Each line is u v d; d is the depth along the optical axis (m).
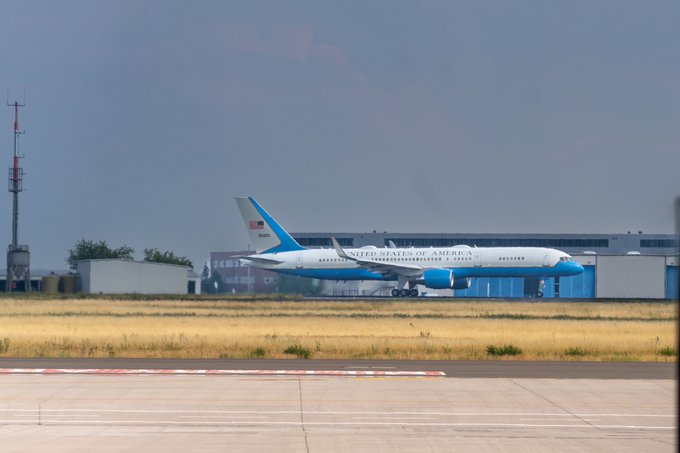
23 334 196.12
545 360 156.38
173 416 96.50
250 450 80.31
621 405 105.75
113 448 80.56
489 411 101.62
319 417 96.88
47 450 79.50
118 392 111.38
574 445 84.06
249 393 111.69
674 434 89.88
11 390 112.38
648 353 166.88
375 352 163.25
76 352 161.62
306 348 166.00
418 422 94.88
